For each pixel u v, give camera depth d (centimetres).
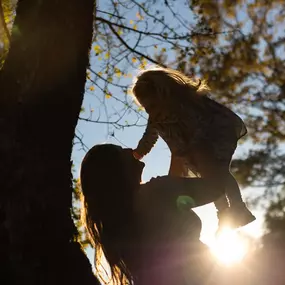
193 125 344
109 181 312
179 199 315
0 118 252
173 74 362
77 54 275
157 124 359
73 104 269
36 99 257
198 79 368
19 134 249
